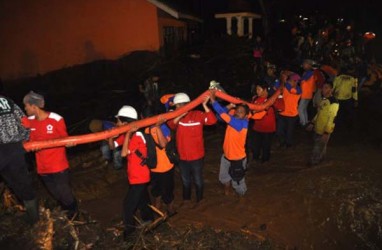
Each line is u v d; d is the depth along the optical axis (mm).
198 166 6168
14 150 4312
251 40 16375
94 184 7340
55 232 4641
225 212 6266
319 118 7504
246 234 5637
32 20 14758
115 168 7984
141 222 5402
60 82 15125
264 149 8117
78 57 15305
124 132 4957
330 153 8609
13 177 4375
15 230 4586
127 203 5023
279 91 7805
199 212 6250
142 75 14195
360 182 6980
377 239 5801
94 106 13031
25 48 14852
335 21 27703
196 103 5840
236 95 13359
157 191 6012
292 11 28406
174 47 16672
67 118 12430
